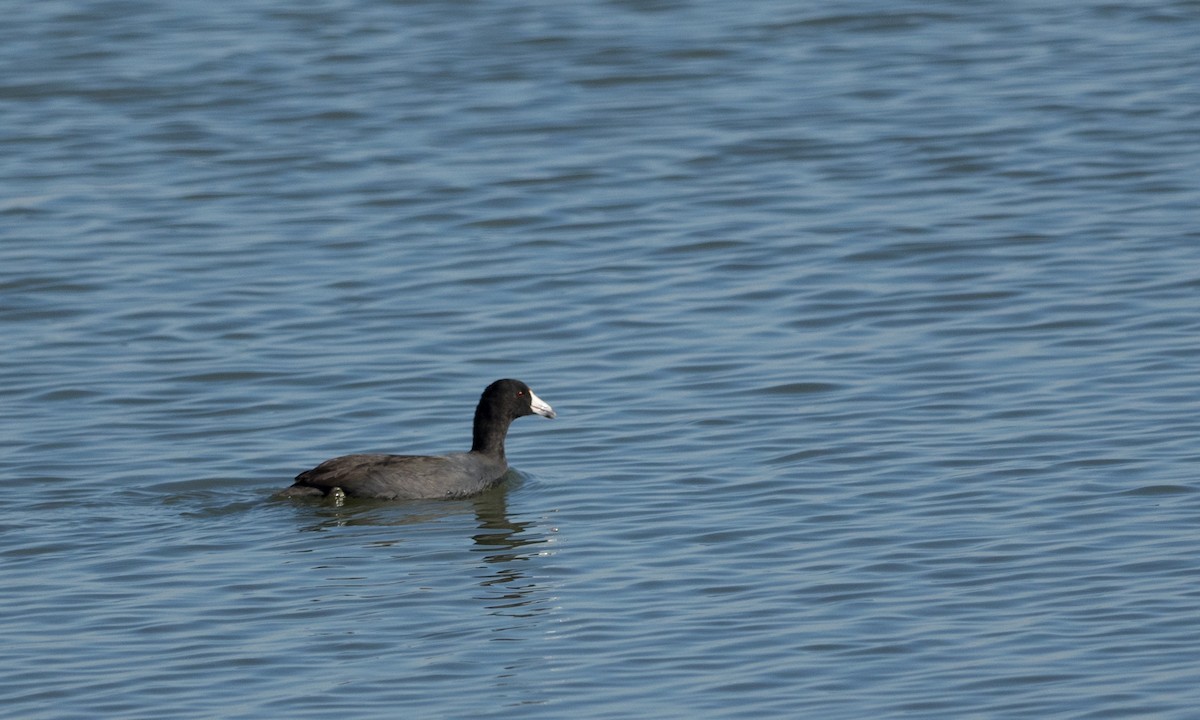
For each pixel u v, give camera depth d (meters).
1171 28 40.00
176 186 32.84
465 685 15.09
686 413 22.83
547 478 20.97
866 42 39.97
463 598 17.08
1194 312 25.52
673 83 37.75
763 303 26.97
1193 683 14.64
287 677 15.35
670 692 14.85
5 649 16.06
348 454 21.66
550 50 39.81
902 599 16.73
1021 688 14.73
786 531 18.72
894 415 22.39
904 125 34.84
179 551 18.59
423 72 38.62
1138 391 22.70
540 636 16.11
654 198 31.78
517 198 31.91
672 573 17.64
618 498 20.08
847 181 32.25
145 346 25.78
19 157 34.38
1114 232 29.20
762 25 41.19
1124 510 18.86
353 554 18.45
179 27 41.94
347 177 33.19
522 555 18.31
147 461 21.56
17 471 21.17
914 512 19.12
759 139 34.47
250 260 29.27
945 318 26.02
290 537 19.02
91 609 16.98
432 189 32.41
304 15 42.72
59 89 37.94
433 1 43.66
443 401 23.58
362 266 28.94
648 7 42.78
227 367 24.89
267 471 21.25
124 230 30.70
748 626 16.20
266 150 34.59
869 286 27.52
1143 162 32.44
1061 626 15.95
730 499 19.83
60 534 19.11
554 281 28.11
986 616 16.27
